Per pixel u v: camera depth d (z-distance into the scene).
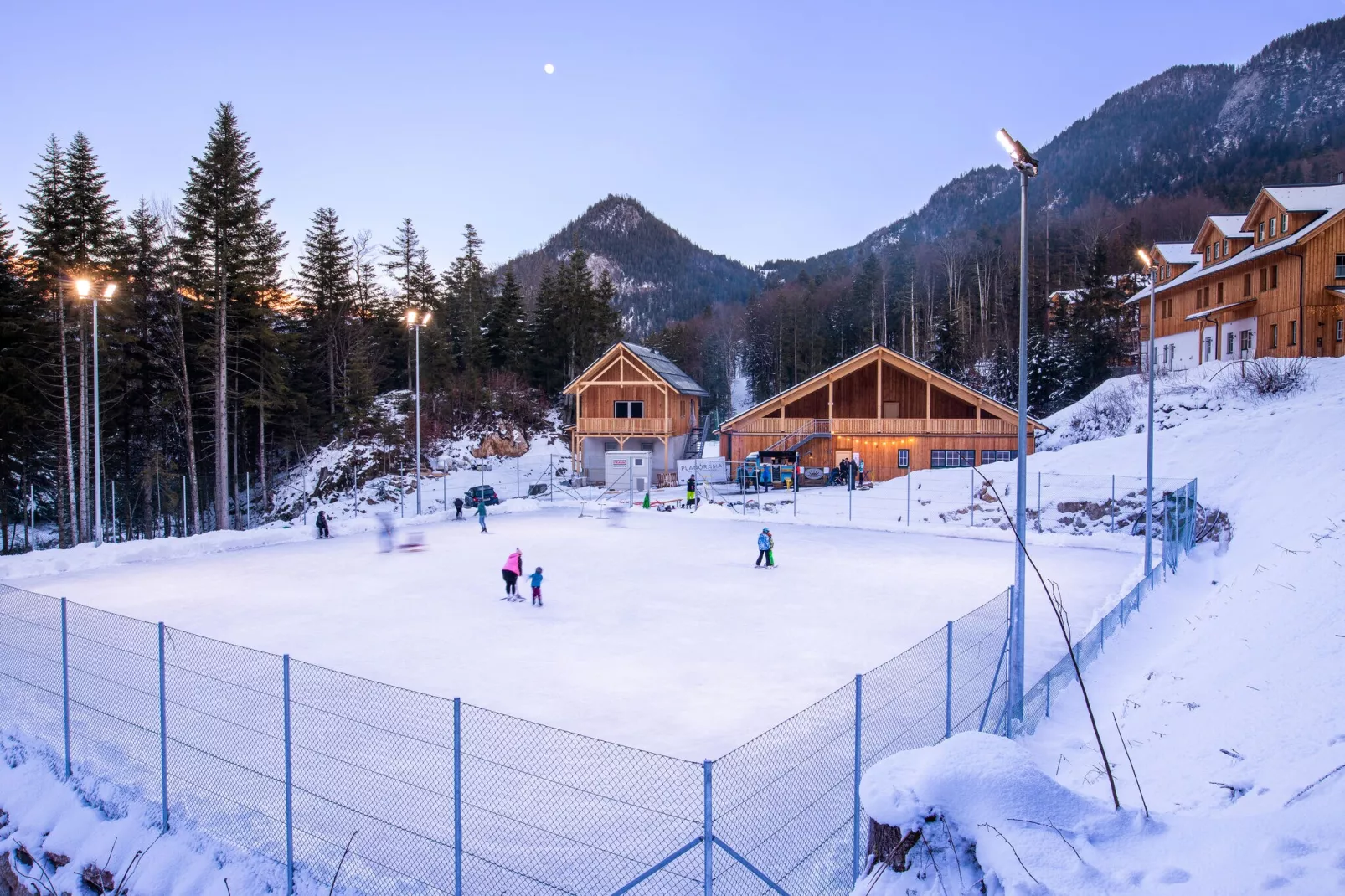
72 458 44.28
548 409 73.06
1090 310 66.31
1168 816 6.61
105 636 16.81
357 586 23.45
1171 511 23.97
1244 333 49.09
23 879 9.94
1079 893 5.45
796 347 99.56
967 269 111.88
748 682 14.43
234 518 55.97
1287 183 144.38
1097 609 20.02
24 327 43.06
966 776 6.43
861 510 39.25
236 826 9.29
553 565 26.91
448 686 14.17
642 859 8.05
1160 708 11.49
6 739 11.97
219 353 45.16
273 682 14.02
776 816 8.89
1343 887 4.95
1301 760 7.71
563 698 13.58
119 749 11.28
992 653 15.25
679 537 34.06
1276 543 20.66
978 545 31.52
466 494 50.31
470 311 78.50
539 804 9.29
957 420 48.53
